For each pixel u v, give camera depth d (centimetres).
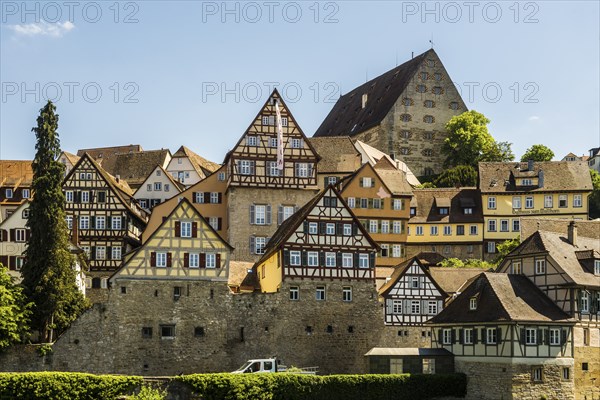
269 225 10638
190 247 8362
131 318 8156
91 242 10812
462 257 12338
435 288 8938
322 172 12306
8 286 8206
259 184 10688
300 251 8538
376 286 9069
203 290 8319
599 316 8200
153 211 11075
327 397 7425
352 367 8475
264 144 10775
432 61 16050
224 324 8300
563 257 8275
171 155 15238
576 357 7969
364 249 8688
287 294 8438
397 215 11438
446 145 15712
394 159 14850
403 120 15762
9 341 7931
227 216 10919
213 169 15350
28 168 12444
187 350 8206
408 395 7675
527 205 12475
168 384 7194
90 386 7088
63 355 8012
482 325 7869
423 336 8825
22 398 7000
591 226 10219
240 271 9550
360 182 11425
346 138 12738
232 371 8238
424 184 14575
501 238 12362
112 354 8069
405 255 11375
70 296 8388
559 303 8081
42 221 8419
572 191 12481
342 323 8519
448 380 7831
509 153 15825
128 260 8244
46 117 8675
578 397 7938
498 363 7700
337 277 8569
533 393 7650
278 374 7331
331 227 8650
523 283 8250
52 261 8381
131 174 14512
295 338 8394
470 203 12488
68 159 13900
